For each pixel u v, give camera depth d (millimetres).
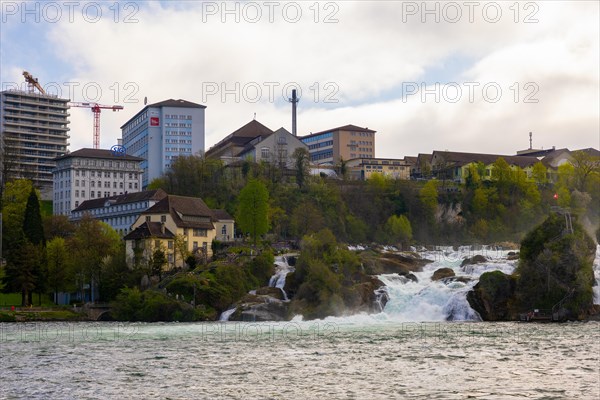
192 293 166000
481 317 159250
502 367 88812
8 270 178500
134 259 190250
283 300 167000
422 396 73438
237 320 160000
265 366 89375
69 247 195375
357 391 75625
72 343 110938
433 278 179875
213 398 72812
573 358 95500
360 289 165750
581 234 165000
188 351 101938
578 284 154125
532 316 154250
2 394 74562
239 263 180875
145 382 80062
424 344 109750
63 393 75000
